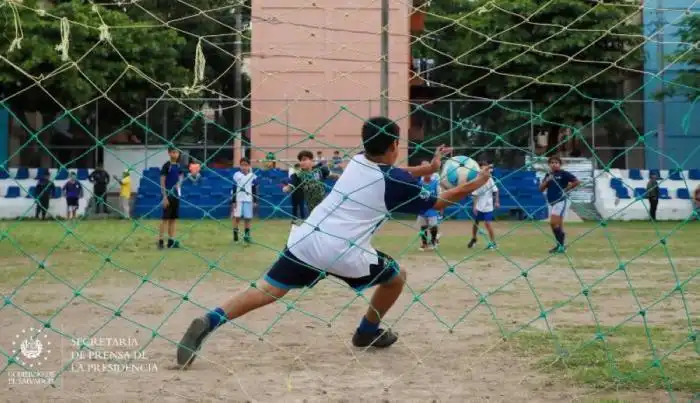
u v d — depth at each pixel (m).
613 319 6.43
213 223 20.70
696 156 27.09
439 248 13.88
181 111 24.52
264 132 23.20
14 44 5.75
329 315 6.61
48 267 10.40
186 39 26.02
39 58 20.86
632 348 5.30
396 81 21.98
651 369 4.69
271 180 23.14
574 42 24.12
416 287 8.47
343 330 5.97
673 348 5.30
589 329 5.97
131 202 24.50
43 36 21.38
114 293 7.92
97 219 22.48
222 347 5.38
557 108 25.59
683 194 25.45
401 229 18.61
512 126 23.64
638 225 22.02
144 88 24.78
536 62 24.62
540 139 27.00
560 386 4.37
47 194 24.27
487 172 4.86
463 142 23.27
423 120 22.88
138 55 23.94
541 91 25.64
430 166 5.20
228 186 23.72
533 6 24.27
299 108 22.64
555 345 5.38
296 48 21.42
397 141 4.83
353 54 21.19
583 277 9.45
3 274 9.59
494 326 6.11
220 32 26.80
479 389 4.31
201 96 24.36
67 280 9.00
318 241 4.71
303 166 8.65
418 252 13.11
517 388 4.33
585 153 27.17
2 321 6.24
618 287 8.47
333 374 4.66
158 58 24.52
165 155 25.22
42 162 27.05
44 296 7.66
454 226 20.84
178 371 4.71
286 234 17.05
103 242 14.41
